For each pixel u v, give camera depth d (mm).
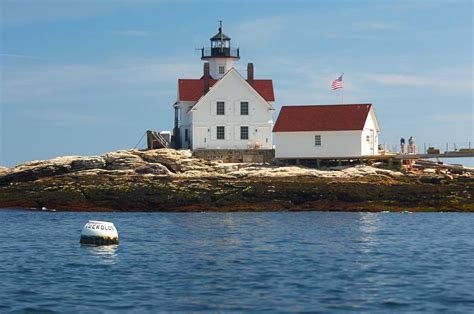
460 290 42375
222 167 102375
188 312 37656
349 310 37906
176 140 121000
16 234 71062
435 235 69125
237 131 111688
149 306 38812
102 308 38344
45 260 53562
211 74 121562
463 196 95188
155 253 57281
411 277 46312
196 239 66125
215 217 88062
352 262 52250
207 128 111250
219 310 38062
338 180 96750
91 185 99125
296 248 59875
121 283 44562
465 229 74375
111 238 62500
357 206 95625
